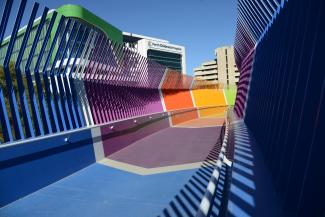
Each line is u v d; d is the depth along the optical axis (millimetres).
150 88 18344
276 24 6555
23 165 5848
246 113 13398
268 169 4996
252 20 10039
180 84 24609
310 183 2973
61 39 8195
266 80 7742
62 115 8156
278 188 3836
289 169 3750
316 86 3338
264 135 6609
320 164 2928
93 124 9711
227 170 4871
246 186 4141
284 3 5695
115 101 12547
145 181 6852
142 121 13969
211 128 17422
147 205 5277
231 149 6586
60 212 5016
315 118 3312
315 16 3732
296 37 4438
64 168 7207
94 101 10562
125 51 13883
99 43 10781
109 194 5934
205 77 123562
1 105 6324
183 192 5984
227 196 3289
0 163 5316
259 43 10328
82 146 8211
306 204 2977
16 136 6547
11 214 4945
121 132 11211
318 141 2947
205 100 30219
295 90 3939
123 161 9047
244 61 17500
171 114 19578
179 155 9758
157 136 14648
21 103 6852
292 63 4469
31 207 5246
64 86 8766
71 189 6262
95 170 7930
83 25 8922
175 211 4977
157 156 9703
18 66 6902
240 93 18844
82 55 9492
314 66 3355
